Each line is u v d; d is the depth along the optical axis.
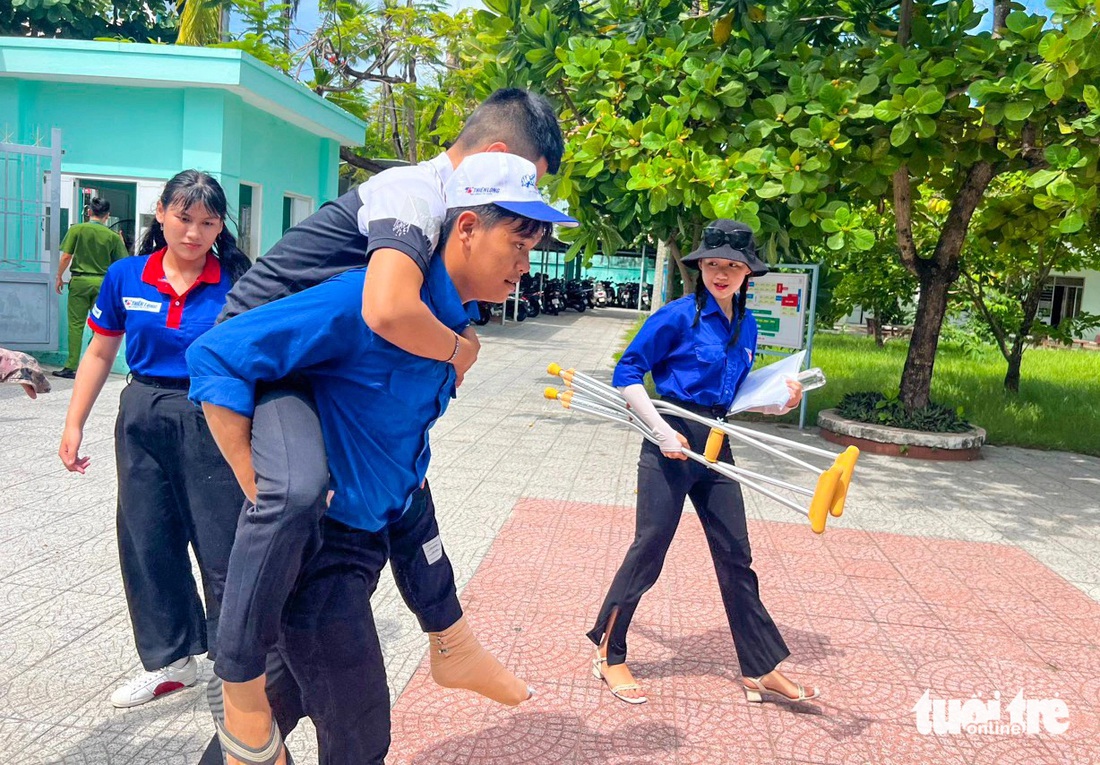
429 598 2.19
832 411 9.30
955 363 16.16
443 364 1.86
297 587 1.82
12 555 4.22
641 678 3.41
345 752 1.89
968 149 7.84
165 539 2.87
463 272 1.83
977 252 12.07
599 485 6.38
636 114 8.09
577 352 16.20
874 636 3.95
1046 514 6.36
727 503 3.17
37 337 9.64
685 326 3.10
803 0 7.99
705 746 2.95
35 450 6.23
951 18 7.61
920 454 8.29
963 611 4.30
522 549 4.82
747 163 6.96
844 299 17.80
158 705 3.00
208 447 2.72
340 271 1.81
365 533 1.88
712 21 8.20
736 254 3.00
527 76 8.09
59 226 9.56
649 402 3.01
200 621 3.02
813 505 2.56
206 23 18.47
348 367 1.78
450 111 8.08
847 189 8.20
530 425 8.62
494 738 2.90
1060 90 6.07
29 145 9.50
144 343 2.74
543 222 1.80
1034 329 12.34
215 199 2.70
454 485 6.16
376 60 19.88
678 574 4.56
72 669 3.19
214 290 2.79
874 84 6.89
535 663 3.47
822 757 2.92
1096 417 10.59
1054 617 4.29
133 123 9.89
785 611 4.19
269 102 10.29
